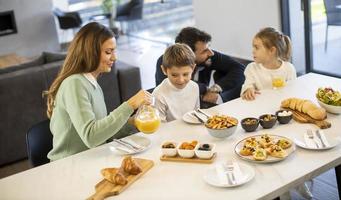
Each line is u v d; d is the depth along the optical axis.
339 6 4.60
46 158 2.01
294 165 1.44
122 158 1.63
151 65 6.03
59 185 1.47
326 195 2.44
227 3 5.68
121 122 1.67
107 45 1.80
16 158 3.43
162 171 1.49
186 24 6.75
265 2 5.11
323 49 4.89
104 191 1.36
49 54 3.66
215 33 6.12
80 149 1.87
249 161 1.49
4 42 7.41
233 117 1.89
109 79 3.80
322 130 1.67
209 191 1.33
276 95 2.12
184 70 1.99
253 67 2.50
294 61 5.18
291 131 1.71
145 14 7.55
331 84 2.19
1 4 7.22
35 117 3.44
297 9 4.90
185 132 1.81
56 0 8.18
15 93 3.30
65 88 1.76
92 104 1.82
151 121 1.67
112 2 8.02
